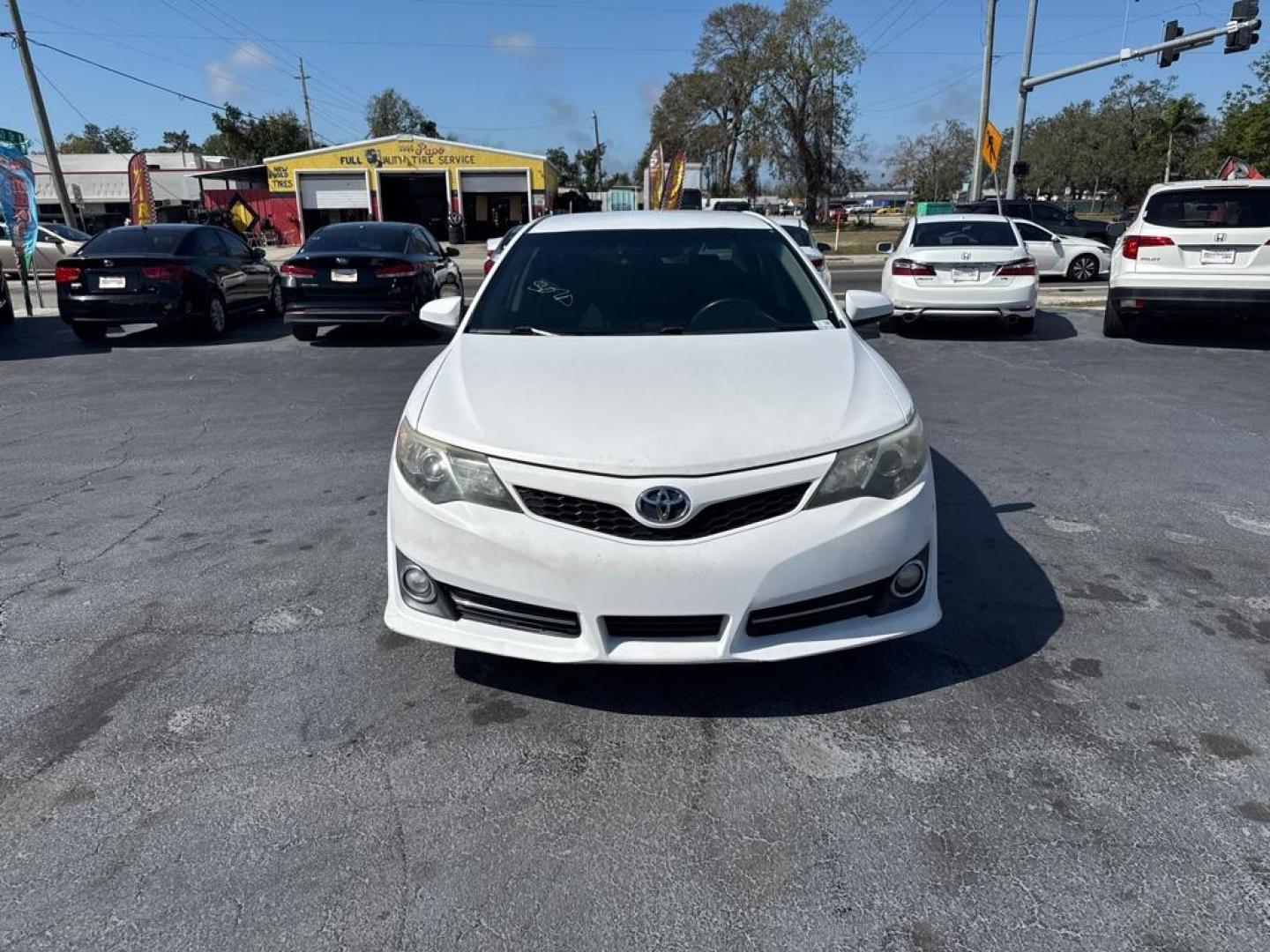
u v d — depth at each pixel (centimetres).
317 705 300
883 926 209
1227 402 713
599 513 266
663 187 2984
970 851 232
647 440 273
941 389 780
